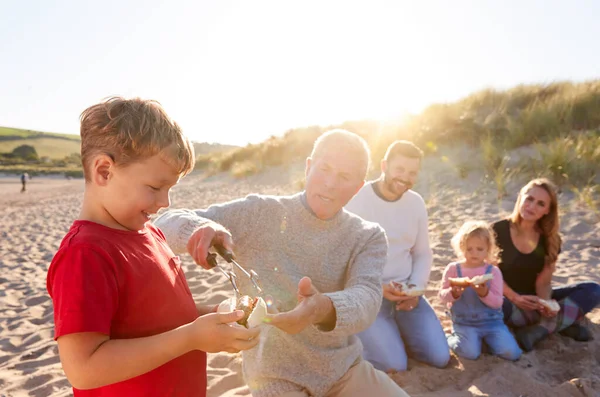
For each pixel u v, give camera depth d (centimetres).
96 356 109
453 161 988
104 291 113
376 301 194
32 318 427
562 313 335
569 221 599
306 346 196
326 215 204
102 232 119
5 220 1266
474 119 1102
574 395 262
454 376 291
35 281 552
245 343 122
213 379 294
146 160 117
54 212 1409
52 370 319
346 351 204
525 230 359
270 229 207
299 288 165
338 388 206
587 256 488
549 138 916
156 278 126
